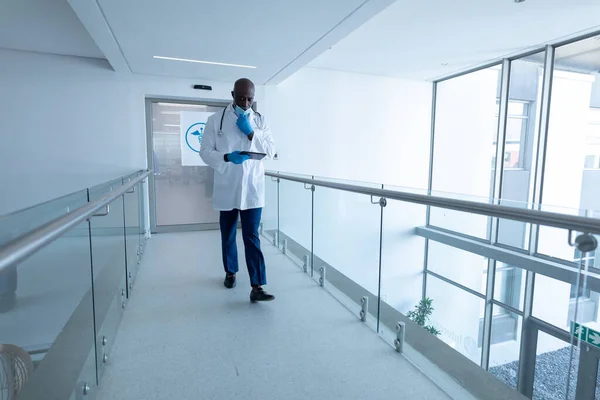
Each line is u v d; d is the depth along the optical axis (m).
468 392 1.50
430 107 6.14
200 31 2.98
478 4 3.21
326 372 1.64
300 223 3.32
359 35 3.97
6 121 3.97
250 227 2.36
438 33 3.92
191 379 1.58
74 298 1.21
